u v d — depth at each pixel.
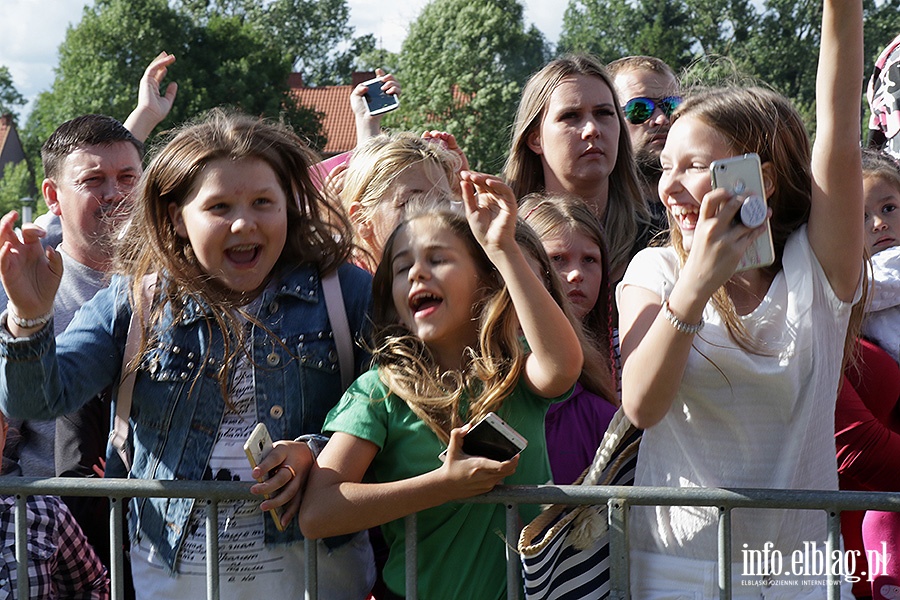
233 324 2.55
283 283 2.64
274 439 2.54
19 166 56.69
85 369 2.54
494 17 46.88
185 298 2.58
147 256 2.61
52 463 3.37
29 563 2.80
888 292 3.20
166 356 2.57
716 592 2.38
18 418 2.46
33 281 2.32
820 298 2.38
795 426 2.35
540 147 4.22
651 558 2.47
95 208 3.81
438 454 2.44
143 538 2.61
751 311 2.44
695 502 2.28
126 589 3.05
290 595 2.54
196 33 43.94
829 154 2.30
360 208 3.55
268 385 2.56
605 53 69.44
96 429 3.22
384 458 2.49
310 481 2.40
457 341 2.55
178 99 41.31
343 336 2.63
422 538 2.51
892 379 3.03
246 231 2.49
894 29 49.00
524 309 2.37
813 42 56.78
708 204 2.17
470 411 2.45
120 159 3.89
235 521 2.52
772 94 2.51
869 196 3.50
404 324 2.56
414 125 46.97
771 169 2.44
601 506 2.40
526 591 2.33
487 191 2.39
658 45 63.66
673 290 2.25
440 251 2.52
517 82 47.78
